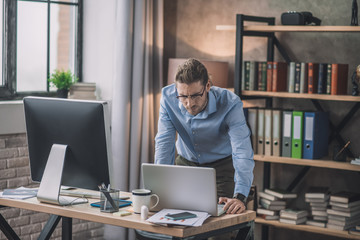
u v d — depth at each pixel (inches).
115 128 172.2
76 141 104.9
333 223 152.1
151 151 180.1
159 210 100.0
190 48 189.2
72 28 181.9
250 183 107.3
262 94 159.6
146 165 99.0
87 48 182.1
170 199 98.7
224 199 104.7
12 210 154.2
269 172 173.5
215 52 185.2
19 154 154.6
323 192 155.7
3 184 151.0
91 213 98.0
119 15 169.8
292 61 170.9
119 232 174.7
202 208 96.8
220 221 94.5
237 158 109.1
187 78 104.7
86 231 174.6
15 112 151.5
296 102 171.5
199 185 96.1
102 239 178.5
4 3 159.6
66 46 235.0
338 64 150.8
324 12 165.2
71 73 174.2
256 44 176.7
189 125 118.6
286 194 159.9
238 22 158.7
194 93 105.7
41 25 171.9
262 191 167.2
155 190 99.7
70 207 103.0
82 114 103.3
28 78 169.2
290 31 158.4
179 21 190.5
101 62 179.6
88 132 103.4
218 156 124.6
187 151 126.9
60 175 104.6
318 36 166.4
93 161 104.3
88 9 181.2
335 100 161.3
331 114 165.2
